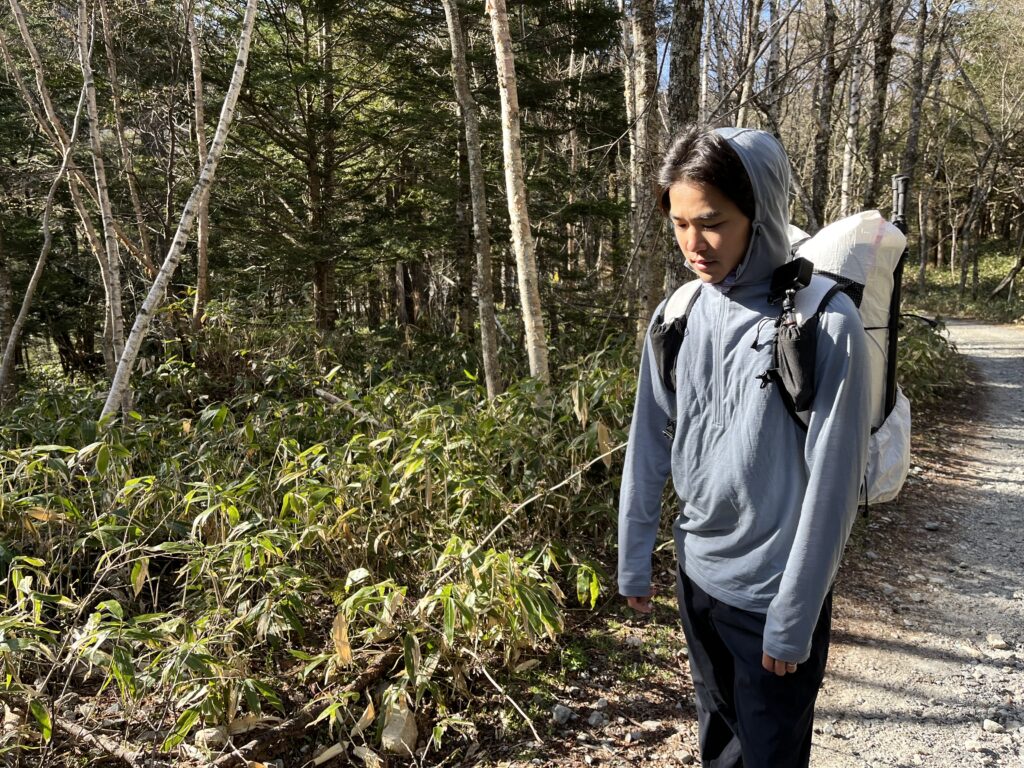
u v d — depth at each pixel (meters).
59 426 4.26
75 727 2.28
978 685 2.71
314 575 3.14
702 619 1.47
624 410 3.77
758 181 1.20
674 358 1.43
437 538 3.24
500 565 2.53
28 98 6.24
